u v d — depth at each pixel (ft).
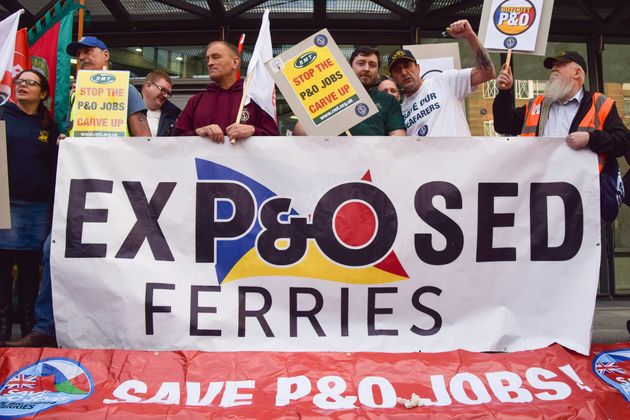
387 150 10.30
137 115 12.07
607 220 10.96
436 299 10.03
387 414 8.48
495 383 9.20
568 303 10.04
